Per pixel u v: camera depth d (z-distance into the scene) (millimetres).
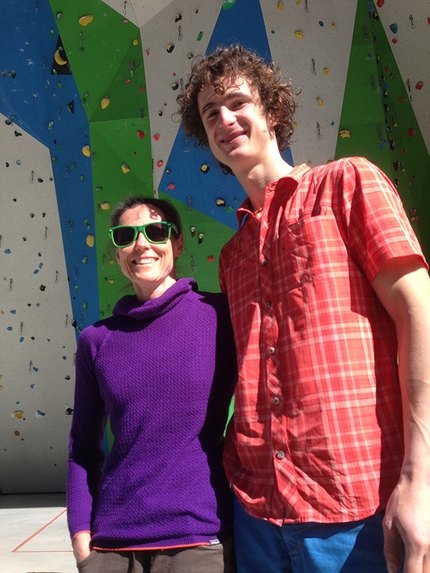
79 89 3943
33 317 4539
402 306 1059
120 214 1648
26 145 4152
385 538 947
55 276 4430
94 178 4047
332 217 1185
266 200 1305
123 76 3900
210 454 1339
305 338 1134
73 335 4512
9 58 3932
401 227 1101
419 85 3824
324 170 1255
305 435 1098
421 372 994
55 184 4152
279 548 1133
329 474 1063
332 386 1096
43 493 4746
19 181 4258
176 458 1293
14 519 3701
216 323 1460
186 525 1224
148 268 1539
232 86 1402
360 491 1048
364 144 3717
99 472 1526
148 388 1361
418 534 883
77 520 1376
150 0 3721
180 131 3840
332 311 1127
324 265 1151
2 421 4727
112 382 1398
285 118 1530
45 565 2646
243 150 1383
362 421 1084
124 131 3953
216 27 3740
